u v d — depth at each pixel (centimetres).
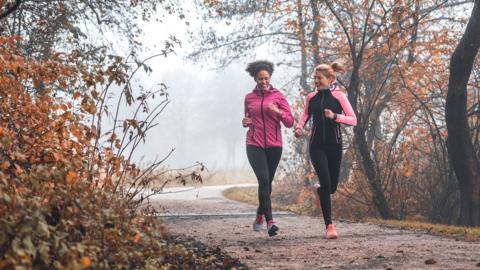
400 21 1344
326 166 774
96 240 411
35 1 982
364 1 1372
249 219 1120
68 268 336
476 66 1473
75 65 561
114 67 557
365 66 1614
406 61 1570
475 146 1416
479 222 1320
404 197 1488
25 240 335
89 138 550
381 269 530
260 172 782
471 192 1318
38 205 377
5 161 459
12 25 984
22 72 541
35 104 539
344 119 759
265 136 793
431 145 1563
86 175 517
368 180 1428
